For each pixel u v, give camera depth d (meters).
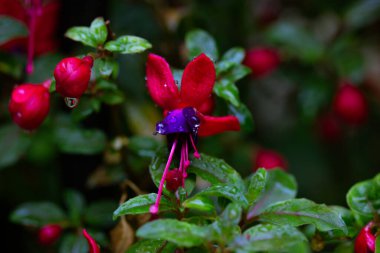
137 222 0.52
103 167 0.57
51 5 0.58
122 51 0.49
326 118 0.72
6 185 0.68
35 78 0.58
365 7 0.71
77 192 0.59
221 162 0.49
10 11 0.58
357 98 0.67
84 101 0.53
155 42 0.64
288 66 0.70
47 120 0.60
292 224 0.47
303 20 0.80
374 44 0.80
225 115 0.53
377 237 0.47
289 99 0.75
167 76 0.47
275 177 0.51
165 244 0.47
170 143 0.48
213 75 0.47
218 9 0.71
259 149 0.71
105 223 0.56
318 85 0.68
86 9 0.57
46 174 0.68
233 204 0.44
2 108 0.63
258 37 0.76
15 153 0.60
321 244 0.49
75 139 0.56
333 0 0.75
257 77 0.69
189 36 0.53
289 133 0.82
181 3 0.67
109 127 0.58
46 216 0.56
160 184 0.46
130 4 0.66
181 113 0.47
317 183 0.79
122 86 0.62
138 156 0.55
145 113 0.61
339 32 0.71
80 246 0.55
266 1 0.80
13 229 0.67
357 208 0.49
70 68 0.47
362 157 0.79
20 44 0.60
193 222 0.46
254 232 0.44
